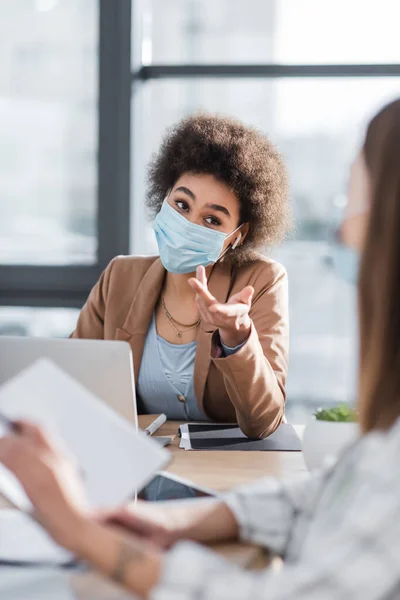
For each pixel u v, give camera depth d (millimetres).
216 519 1067
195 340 2014
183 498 1265
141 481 1033
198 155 1983
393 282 863
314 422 1428
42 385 1051
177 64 3166
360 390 896
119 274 2152
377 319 871
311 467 1415
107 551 830
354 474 816
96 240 3240
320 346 3258
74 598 945
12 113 3242
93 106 3207
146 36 3191
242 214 2025
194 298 2035
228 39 3156
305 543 824
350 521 768
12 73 3227
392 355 867
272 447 1704
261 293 2020
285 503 1089
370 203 885
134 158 3199
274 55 3137
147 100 3225
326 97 3117
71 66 3199
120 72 3131
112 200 3197
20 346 1437
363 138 922
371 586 726
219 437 1789
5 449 876
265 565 1033
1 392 1049
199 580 789
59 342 1427
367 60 3080
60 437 1035
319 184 3152
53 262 3281
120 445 1040
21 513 1246
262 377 1712
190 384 1995
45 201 3262
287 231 2131
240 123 2096
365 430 888
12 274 3287
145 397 2051
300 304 3242
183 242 1961
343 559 747
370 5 3062
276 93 3146
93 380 1416
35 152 3250
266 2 3119
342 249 977
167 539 1027
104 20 3129
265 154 2033
